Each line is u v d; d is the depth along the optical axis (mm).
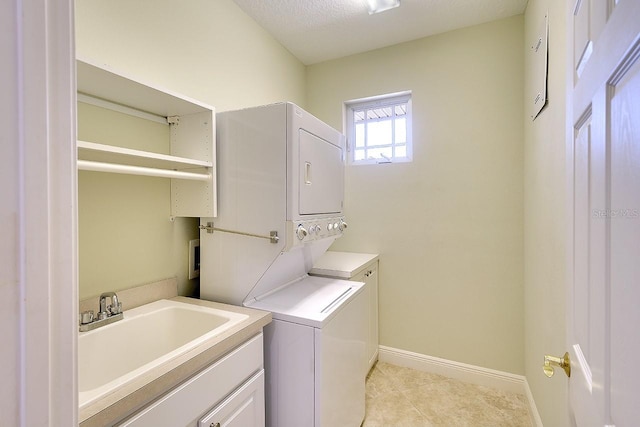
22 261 368
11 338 362
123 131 1555
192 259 1941
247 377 1381
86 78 1235
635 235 473
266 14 2400
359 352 2004
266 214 1628
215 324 1521
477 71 2561
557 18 1468
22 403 370
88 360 1275
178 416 1038
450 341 2676
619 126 533
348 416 1813
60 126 414
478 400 2346
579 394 790
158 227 1750
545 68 1671
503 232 2496
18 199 364
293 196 1571
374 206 2949
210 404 1169
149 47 1648
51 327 403
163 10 1729
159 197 1756
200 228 1826
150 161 1460
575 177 852
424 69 2744
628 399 501
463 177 2623
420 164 2771
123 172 1220
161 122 1748
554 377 1568
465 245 2621
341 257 2779
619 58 523
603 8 617
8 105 355
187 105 1580
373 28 2596
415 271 2801
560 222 1429
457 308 2652
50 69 400
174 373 997
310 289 1992
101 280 1466
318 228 1811
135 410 913
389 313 2900
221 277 1786
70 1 430
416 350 2799
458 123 2633
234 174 1716
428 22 2518
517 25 2426
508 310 2484
